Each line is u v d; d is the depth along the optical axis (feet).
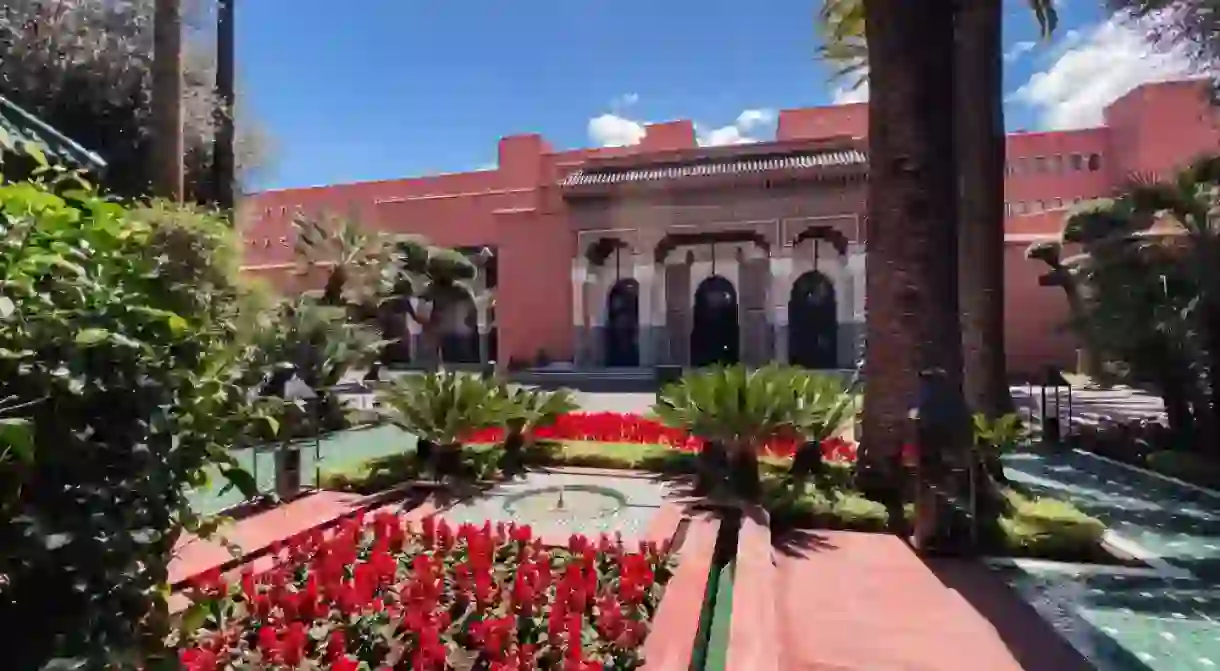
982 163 28.30
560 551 11.89
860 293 52.80
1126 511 18.34
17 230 5.70
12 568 5.40
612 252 61.31
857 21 34.09
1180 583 12.74
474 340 70.44
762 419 16.70
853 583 12.63
